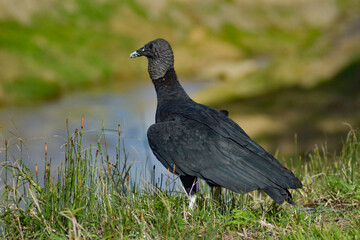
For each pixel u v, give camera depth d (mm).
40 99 24312
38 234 4668
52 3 34688
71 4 35875
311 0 52625
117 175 5266
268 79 23438
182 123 5379
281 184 4832
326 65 21938
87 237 4531
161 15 41000
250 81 24203
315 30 48406
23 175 5023
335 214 5176
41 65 27812
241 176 4969
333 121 15578
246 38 43594
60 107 22562
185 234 4539
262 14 48469
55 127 18266
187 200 5469
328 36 26797
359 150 6867
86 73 29438
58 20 33625
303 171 6938
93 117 20234
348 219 4840
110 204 4887
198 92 25531
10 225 4781
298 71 22984
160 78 6160
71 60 29812
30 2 33125
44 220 4641
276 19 48125
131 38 35875
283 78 22672
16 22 31078
